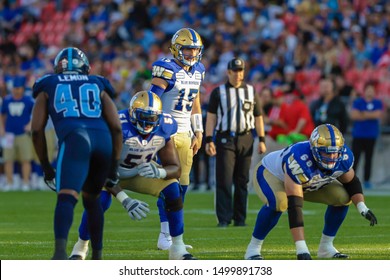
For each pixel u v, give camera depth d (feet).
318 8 239.91
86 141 70.54
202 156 194.39
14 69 224.12
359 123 186.60
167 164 79.56
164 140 79.30
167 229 93.45
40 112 72.59
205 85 191.62
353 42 223.30
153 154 79.61
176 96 95.76
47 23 288.92
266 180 81.15
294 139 167.02
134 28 263.90
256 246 82.79
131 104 78.07
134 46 249.14
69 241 101.45
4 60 257.55
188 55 95.09
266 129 171.73
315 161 77.97
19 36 291.38
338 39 219.61
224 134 119.55
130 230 114.83
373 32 220.43
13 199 172.45
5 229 115.24
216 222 125.90
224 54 230.68
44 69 256.32
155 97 77.97
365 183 191.42
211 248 93.09
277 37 237.04
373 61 214.07
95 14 278.87
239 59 119.65
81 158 70.08
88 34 271.90
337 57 212.02
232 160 119.65
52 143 191.83
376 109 185.37
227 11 256.11
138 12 266.98
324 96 171.32
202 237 104.58
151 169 77.00
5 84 213.66
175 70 95.14
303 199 84.12
